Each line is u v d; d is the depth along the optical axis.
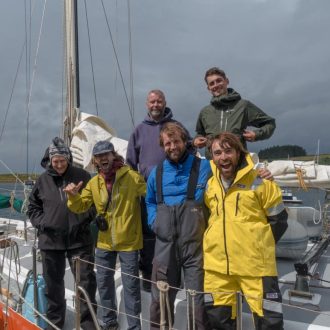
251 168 2.57
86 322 3.19
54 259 3.26
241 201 2.57
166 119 3.76
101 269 3.18
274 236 2.59
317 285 3.54
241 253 2.52
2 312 3.36
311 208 5.04
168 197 2.83
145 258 3.61
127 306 3.09
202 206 2.77
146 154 3.72
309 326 2.68
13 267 4.26
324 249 4.53
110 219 3.15
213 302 2.61
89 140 5.43
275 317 2.44
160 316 2.60
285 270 4.00
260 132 3.35
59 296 3.25
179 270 2.79
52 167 3.37
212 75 3.55
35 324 2.98
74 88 6.19
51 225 3.22
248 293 2.51
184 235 2.73
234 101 3.52
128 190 3.16
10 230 6.54
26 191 5.06
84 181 3.41
